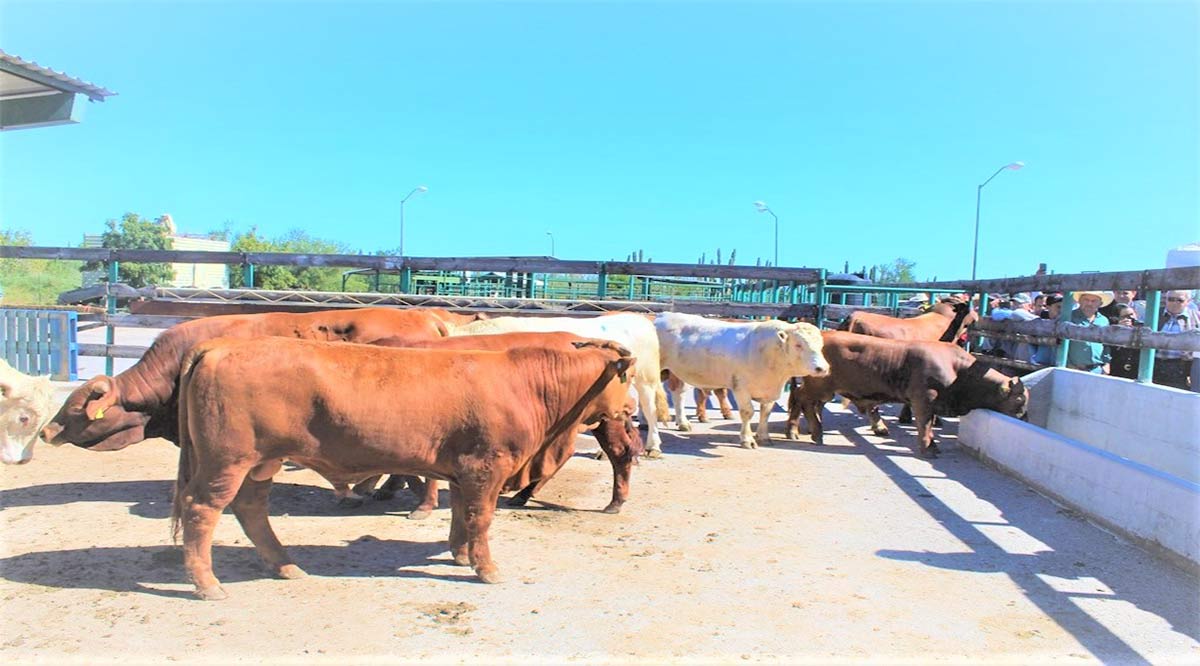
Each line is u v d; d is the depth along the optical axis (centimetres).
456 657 366
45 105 854
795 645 388
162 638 376
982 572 498
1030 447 730
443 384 437
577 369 483
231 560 489
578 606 431
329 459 428
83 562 475
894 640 397
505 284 1741
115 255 1227
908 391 874
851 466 812
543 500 660
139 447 826
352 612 414
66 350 1216
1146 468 564
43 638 371
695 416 1155
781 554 527
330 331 678
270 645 373
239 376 402
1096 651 388
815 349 848
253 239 5172
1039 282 948
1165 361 823
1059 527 598
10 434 547
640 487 709
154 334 2402
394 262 1238
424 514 598
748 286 1952
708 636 396
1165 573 501
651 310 1209
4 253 1212
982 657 379
